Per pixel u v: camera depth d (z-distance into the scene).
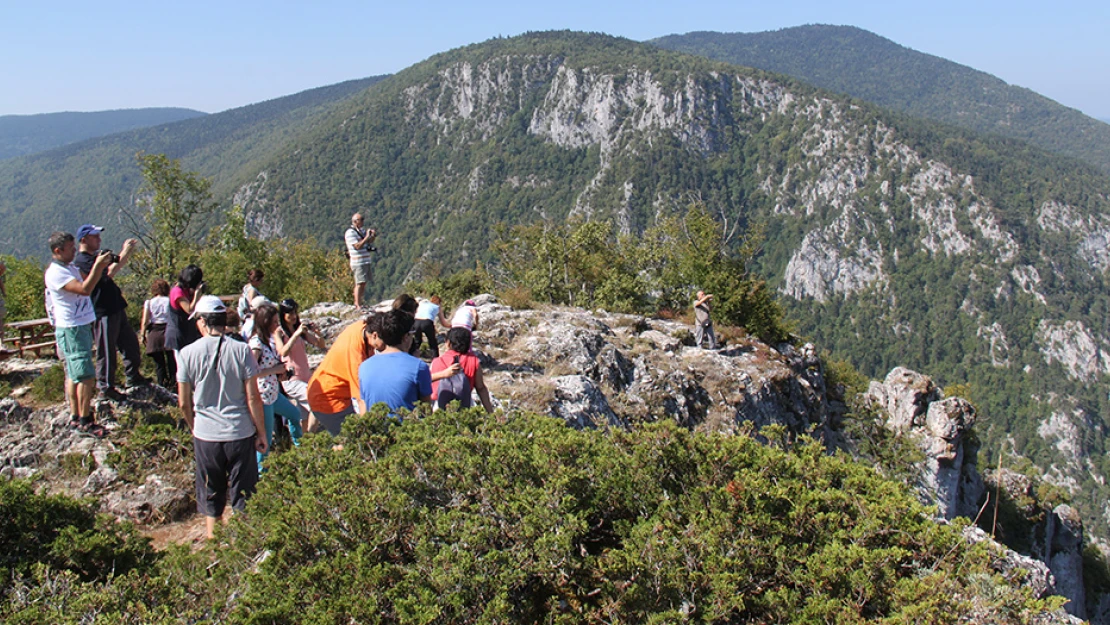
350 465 4.96
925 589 3.68
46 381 9.10
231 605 4.09
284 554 4.08
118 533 5.29
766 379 18.05
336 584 3.82
